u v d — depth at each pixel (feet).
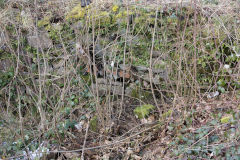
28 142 10.71
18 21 12.69
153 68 11.94
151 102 12.26
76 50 11.60
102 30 11.96
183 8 11.43
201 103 10.87
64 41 12.53
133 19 11.68
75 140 10.91
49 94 12.93
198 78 11.68
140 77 12.23
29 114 12.73
